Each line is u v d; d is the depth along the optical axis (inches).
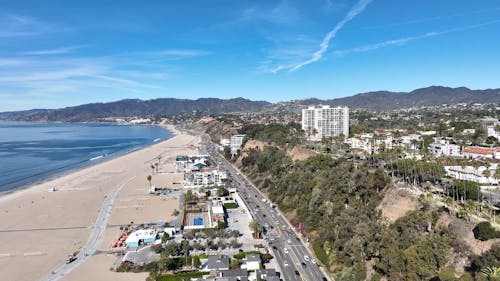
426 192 6796.3
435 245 4896.7
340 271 5526.6
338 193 7485.2
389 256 4992.6
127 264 6058.1
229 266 5949.8
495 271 3816.4
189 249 6683.1
